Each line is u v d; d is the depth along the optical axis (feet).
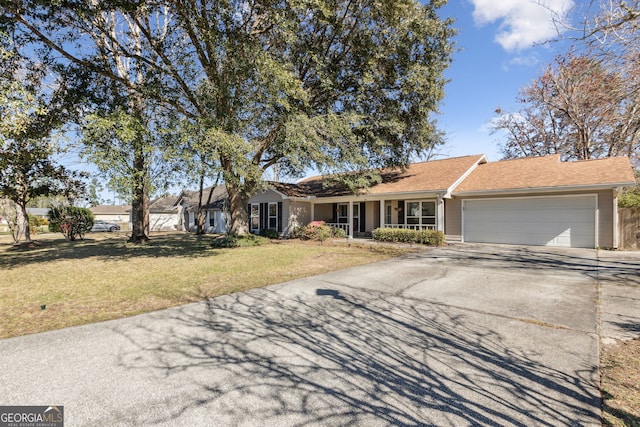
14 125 22.70
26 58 28.86
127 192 30.37
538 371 9.78
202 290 20.47
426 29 38.63
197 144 28.63
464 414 7.79
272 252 39.27
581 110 52.19
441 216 45.80
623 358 10.49
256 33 35.58
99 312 16.07
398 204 57.47
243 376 9.72
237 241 46.44
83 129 27.76
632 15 14.29
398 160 53.11
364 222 63.72
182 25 33.17
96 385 9.18
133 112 32.65
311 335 12.96
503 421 7.50
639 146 43.50
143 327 13.89
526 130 78.54
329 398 8.54
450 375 9.68
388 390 8.92
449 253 36.11
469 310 15.80
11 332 13.38
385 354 11.18
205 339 12.59
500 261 30.19
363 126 42.86
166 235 82.23
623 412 7.72
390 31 39.75
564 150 69.97
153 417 7.72
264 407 8.14
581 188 37.17
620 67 17.07
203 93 32.68
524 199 43.52
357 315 15.34
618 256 32.24
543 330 13.03
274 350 11.57
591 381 9.16
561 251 36.58
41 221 121.29
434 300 17.62
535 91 66.54
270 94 31.22
